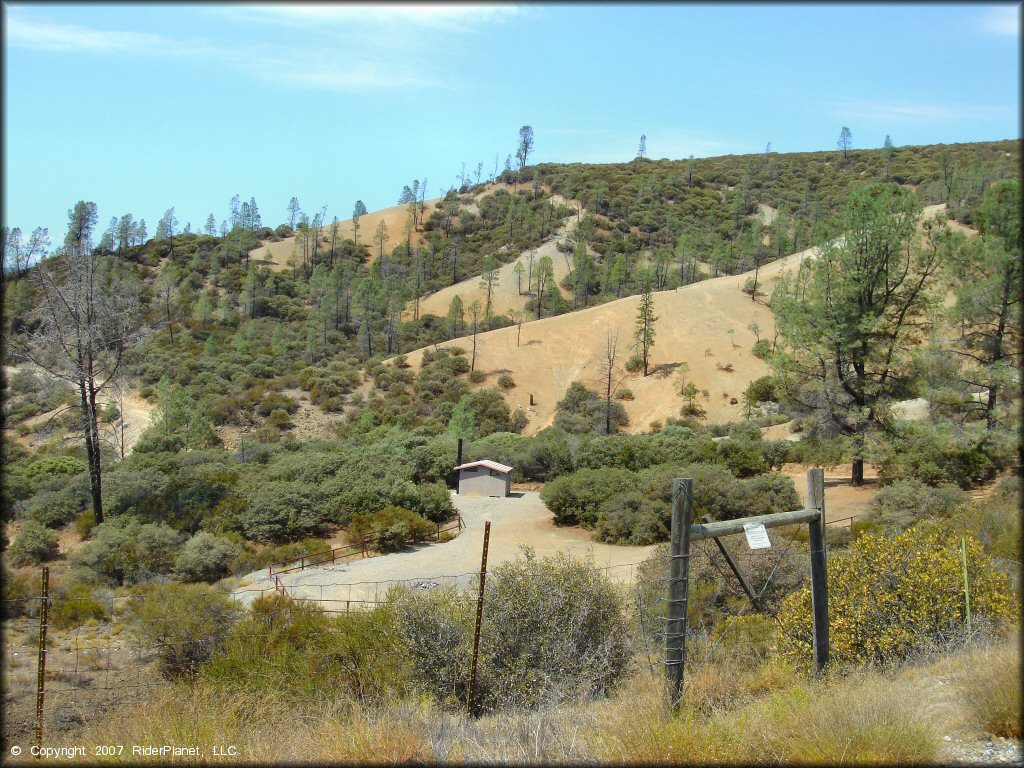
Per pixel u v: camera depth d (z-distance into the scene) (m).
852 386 29.61
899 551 8.56
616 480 28.86
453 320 88.81
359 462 33.84
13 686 9.97
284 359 75.81
